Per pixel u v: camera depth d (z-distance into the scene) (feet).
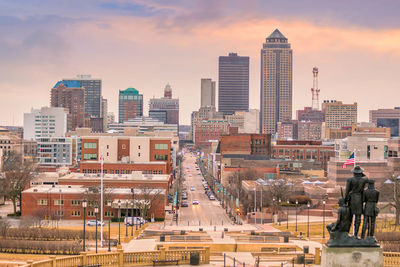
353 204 202.90
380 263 202.18
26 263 280.10
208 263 293.43
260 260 322.14
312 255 332.39
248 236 470.80
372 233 204.64
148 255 292.40
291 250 380.99
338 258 202.39
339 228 203.82
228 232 525.34
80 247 392.68
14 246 386.11
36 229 513.45
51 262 270.87
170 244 387.75
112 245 431.43
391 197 642.63
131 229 564.30
